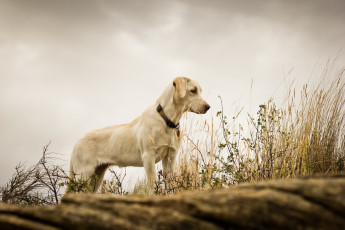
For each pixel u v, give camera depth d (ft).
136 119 16.39
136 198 5.71
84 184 11.44
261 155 12.52
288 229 4.58
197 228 4.78
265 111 12.82
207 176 12.30
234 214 4.77
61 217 4.96
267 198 4.82
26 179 13.07
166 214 4.94
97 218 4.89
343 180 5.08
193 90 14.89
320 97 13.03
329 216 4.55
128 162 16.01
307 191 4.83
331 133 12.80
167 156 15.29
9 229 4.95
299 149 12.08
